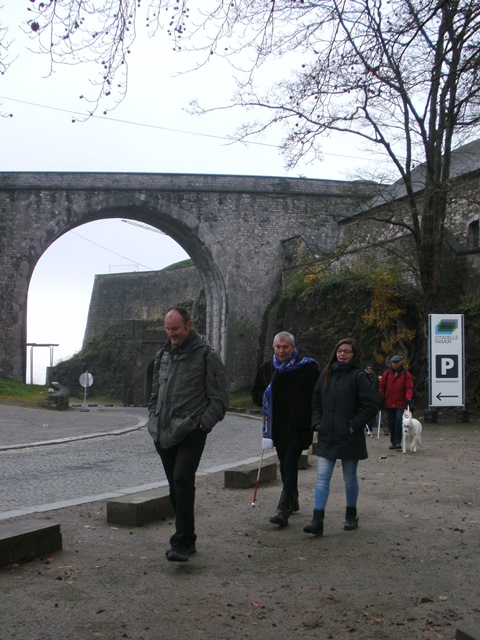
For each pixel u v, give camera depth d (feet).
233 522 24.18
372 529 23.12
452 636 14.30
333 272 117.39
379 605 15.99
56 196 123.13
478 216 88.48
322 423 22.84
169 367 19.33
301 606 15.84
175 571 18.24
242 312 130.93
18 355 119.85
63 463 39.58
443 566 18.95
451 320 64.44
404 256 87.76
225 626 14.64
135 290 217.56
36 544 19.33
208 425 18.81
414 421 44.80
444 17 21.83
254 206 131.95
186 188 128.88
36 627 14.39
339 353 23.15
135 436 59.11
